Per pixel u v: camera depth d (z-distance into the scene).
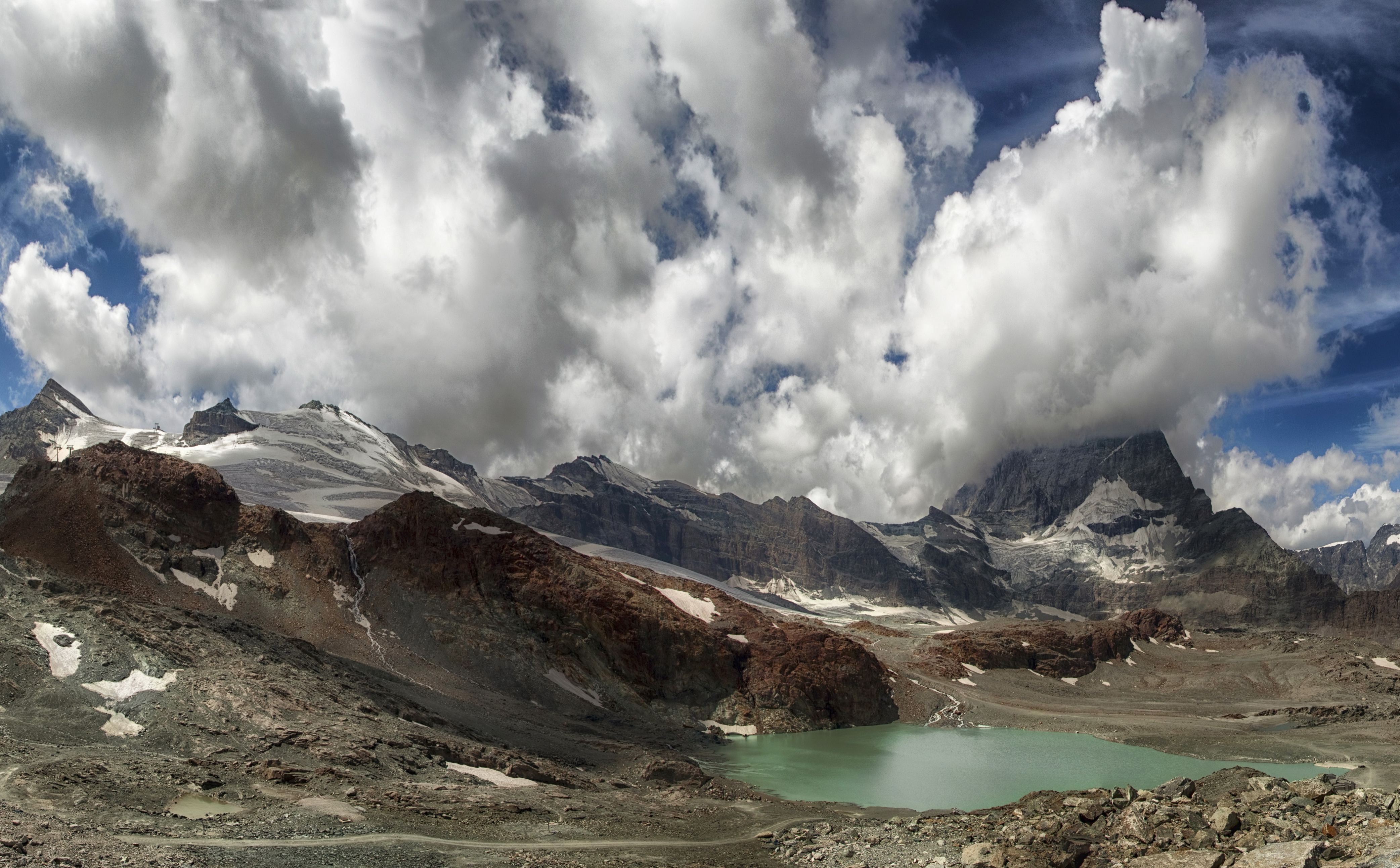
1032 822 53.12
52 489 133.38
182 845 45.75
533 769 83.00
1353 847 35.97
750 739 149.75
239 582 135.50
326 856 47.47
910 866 50.59
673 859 57.25
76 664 75.38
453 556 156.25
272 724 72.88
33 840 41.16
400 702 97.50
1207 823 44.06
